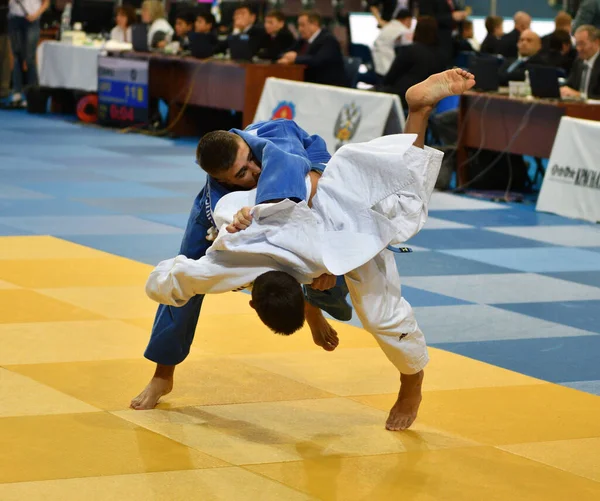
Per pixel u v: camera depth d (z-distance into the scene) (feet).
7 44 80.59
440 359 24.03
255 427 19.01
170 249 35.19
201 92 63.36
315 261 16.37
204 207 18.57
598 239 39.65
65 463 16.78
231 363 23.00
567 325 27.91
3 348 23.21
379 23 77.05
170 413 19.57
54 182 47.73
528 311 29.17
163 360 19.61
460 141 50.03
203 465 16.97
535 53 55.47
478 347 25.49
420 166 16.66
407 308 18.12
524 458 18.07
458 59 66.59
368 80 68.90
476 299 30.25
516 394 21.72
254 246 16.40
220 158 17.04
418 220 16.89
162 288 17.47
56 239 35.73
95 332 24.79
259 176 17.22
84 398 20.17
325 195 16.67
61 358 22.67
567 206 44.11
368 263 17.33
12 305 26.89
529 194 50.03
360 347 24.63
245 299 28.71
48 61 74.13
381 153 16.62
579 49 48.80
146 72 66.23
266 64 59.26
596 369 24.13
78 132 65.92
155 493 15.74
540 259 36.01
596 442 19.04
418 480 16.81
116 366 22.29
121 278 30.45
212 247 16.70
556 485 16.92
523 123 47.01
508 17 92.38
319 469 17.06
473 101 49.26
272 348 24.26
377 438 18.70
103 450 17.43
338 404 20.56
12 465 16.60
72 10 78.89
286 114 53.31
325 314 27.61
